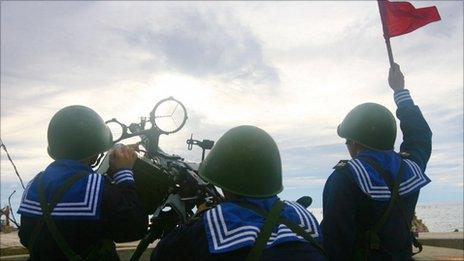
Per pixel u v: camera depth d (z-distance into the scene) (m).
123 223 2.98
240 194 2.44
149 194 3.28
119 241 3.13
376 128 3.58
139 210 3.05
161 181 3.25
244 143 2.51
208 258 2.30
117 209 2.96
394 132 3.64
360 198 3.43
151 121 3.59
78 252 2.95
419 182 3.52
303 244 2.37
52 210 2.89
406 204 3.47
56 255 2.94
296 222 2.48
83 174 2.99
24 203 3.01
